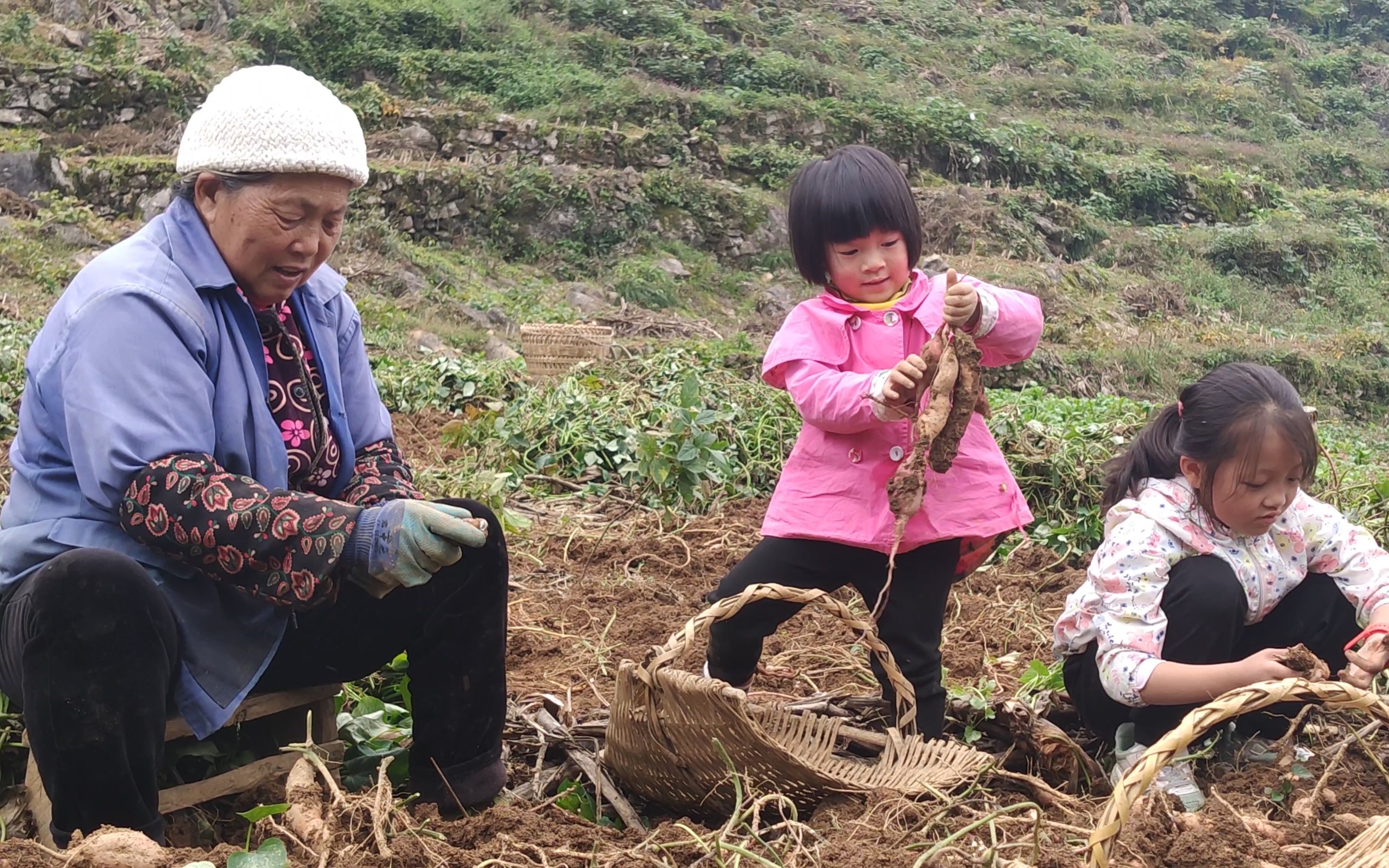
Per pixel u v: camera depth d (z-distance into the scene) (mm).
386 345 13695
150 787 2164
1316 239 25266
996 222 22797
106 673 2055
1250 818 2207
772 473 6297
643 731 2467
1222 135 32156
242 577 2166
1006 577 4750
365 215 18797
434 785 2453
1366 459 8320
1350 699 1919
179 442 2186
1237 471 2500
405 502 2129
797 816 2297
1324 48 40469
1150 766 1787
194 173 2291
